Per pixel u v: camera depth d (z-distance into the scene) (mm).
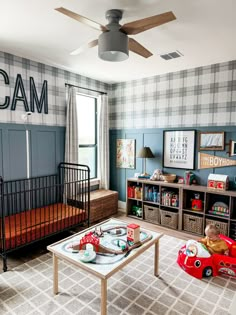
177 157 3969
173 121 3988
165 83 4039
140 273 2510
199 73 3654
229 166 3451
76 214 3412
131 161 4586
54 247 2146
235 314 1938
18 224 2949
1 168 3129
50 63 3529
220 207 3314
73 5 1977
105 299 1765
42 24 2309
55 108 3779
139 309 1978
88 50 2969
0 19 2205
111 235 2412
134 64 3535
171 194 3750
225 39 2615
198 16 2125
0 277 2412
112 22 2090
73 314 1917
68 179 3945
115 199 4426
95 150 4730
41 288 2240
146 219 4066
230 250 2613
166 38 2592
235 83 3344
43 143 3637
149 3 1940
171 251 2994
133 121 4516
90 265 1857
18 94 3258
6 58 3092
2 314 1911
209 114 3602
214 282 2379
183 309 1988
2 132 3109
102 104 4562
